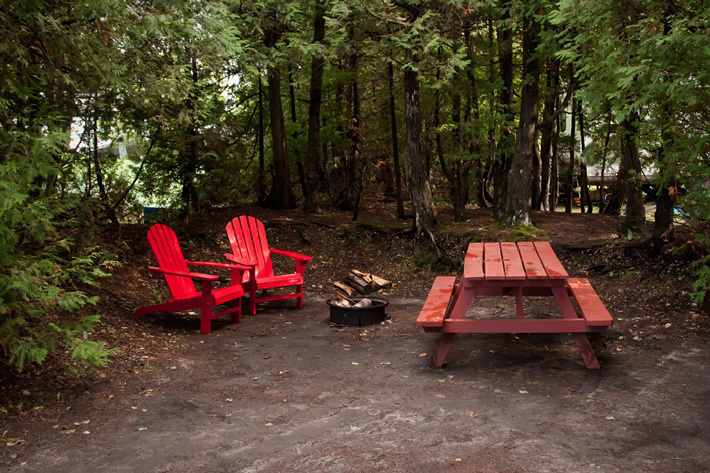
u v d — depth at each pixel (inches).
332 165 447.5
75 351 133.3
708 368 151.9
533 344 183.3
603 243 284.0
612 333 190.4
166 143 334.0
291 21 339.3
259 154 461.7
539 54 303.4
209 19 227.3
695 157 182.2
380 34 332.5
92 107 244.8
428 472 99.5
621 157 318.0
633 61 175.5
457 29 331.0
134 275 270.7
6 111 153.9
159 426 124.3
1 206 119.1
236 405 137.1
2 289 127.3
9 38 157.9
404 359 174.2
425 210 338.0
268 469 102.9
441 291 191.5
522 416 124.6
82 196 248.5
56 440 117.0
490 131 369.7
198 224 363.3
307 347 191.9
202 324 208.4
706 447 106.0
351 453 108.3
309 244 351.9
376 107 476.1
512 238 314.7
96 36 179.5
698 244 232.8
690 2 171.3
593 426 117.7
